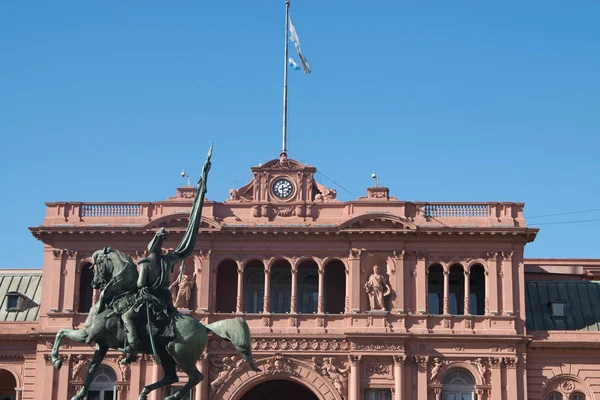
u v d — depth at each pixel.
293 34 102.75
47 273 95.19
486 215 94.19
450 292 96.12
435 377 90.88
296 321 92.75
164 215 94.38
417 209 94.62
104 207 96.44
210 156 39.22
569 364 92.44
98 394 92.31
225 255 94.94
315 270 97.44
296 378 91.31
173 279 94.31
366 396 91.00
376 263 93.94
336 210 95.31
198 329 36.62
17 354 95.50
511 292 92.62
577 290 99.75
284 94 100.44
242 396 96.81
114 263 36.84
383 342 91.25
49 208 96.62
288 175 96.38
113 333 36.38
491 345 91.50
